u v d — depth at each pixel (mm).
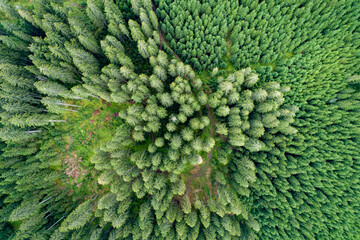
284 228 35625
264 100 33375
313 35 36750
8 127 30016
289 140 34750
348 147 35844
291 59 35844
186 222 30906
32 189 33000
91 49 33219
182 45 35656
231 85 30719
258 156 34438
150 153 34219
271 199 34125
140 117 31609
